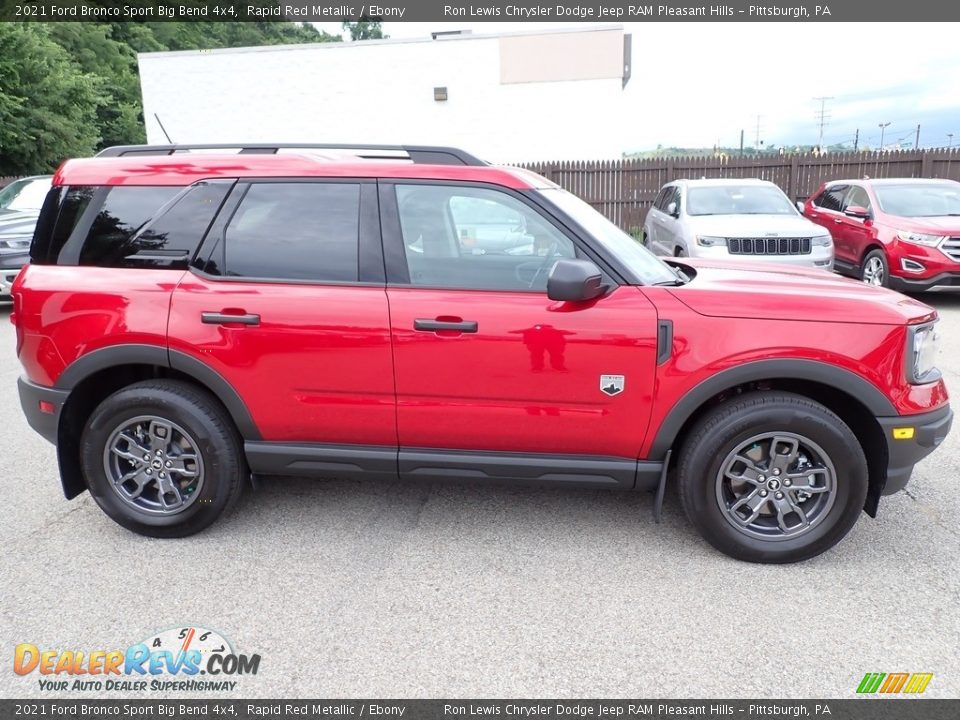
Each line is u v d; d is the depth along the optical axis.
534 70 18.27
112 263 3.32
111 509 3.43
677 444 3.27
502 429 3.17
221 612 2.86
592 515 3.70
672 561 3.22
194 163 3.34
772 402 2.99
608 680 2.45
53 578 3.11
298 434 3.32
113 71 30.52
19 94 18.73
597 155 18.66
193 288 3.22
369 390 3.18
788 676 2.46
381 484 4.11
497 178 3.20
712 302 3.01
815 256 8.72
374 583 3.06
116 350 3.26
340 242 3.21
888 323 2.95
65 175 3.40
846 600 2.90
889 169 15.00
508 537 3.47
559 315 3.02
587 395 3.06
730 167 15.38
